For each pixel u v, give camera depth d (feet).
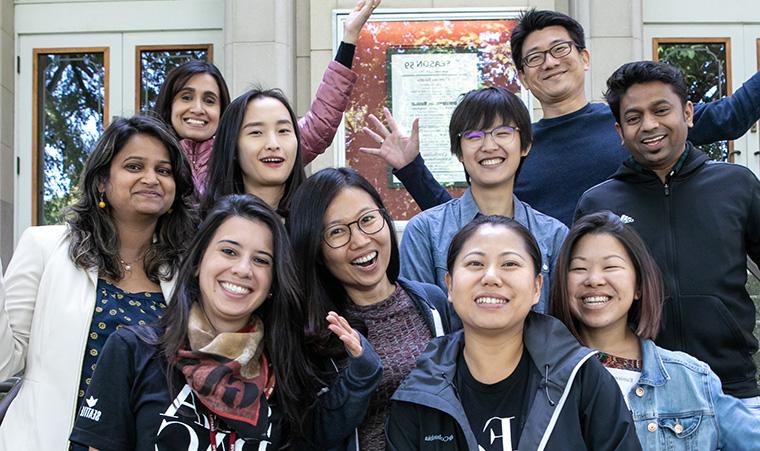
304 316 7.68
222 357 6.95
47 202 22.08
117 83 22.13
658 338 8.75
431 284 8.67
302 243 7.86
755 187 8.91
